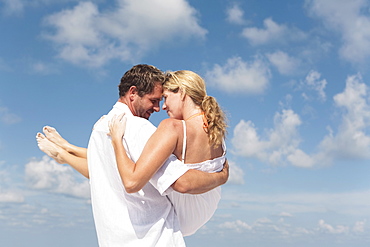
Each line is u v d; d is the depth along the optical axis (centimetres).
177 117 280
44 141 359
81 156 360
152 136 259
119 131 262
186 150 266
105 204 271
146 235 267
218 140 270
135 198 271
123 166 251
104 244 268
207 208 293
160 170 259
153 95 285
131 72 289
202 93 279
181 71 285
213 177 273
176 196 280
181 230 291
